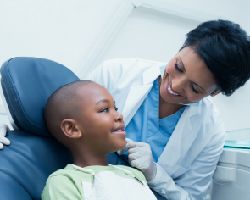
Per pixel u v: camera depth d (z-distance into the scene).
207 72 0.80
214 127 1.07
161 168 0.98
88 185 0.71
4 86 0.79
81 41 1.59
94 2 1.60
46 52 1.52
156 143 1.01
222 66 0.79
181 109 1.03
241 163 1.02
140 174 0.85
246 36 0.83
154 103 1.03
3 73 0.79
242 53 0.80
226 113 2.00
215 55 0.78
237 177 1.04
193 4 1.87
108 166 0.81
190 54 0.81
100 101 0.78
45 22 1.51
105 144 0.79
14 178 0.71
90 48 1.60
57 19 1.53
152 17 1.76
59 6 1.54
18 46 1.46
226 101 1.99
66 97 0.79
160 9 1.75
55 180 0.71
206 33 0.82
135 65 1.10
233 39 0.80
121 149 0.85
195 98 0.87
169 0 1.78
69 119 0.78
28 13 1.47
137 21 1.73
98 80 1.10
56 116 0.79
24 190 0.71
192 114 1.02
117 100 1.05
